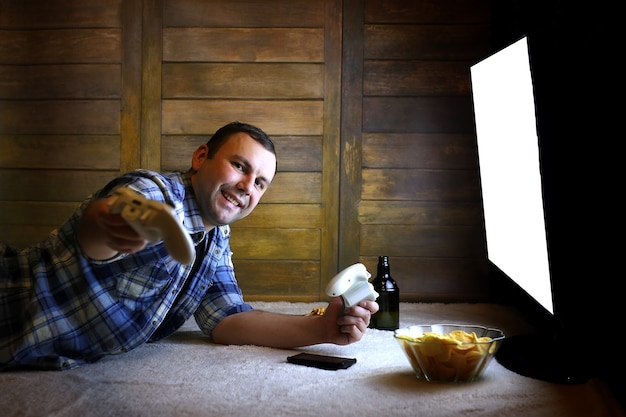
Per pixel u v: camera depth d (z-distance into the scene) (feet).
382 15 9.34
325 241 9.43
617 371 5.09
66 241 5.11
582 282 5.88
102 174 9.49
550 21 6.72
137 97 9.42
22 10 9.46
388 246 9.41
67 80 9.46
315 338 5.76
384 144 9.38
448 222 9.37
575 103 5.94
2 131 9.52
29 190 9.52
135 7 9.39
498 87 6.50
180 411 4.26
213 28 9.39
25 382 4.83
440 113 9.35
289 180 9.43
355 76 9.36
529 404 4.44
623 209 5.08
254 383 4.87
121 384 4.84
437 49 9.35
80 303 5.13
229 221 5.64
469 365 4.86
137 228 3.58
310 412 4.25
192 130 9.43
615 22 5.11
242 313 6.18
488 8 9.32
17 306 5.10
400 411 4.27
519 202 6.09
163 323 6.06
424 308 8.62
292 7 9.36
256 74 9.41
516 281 6.73
